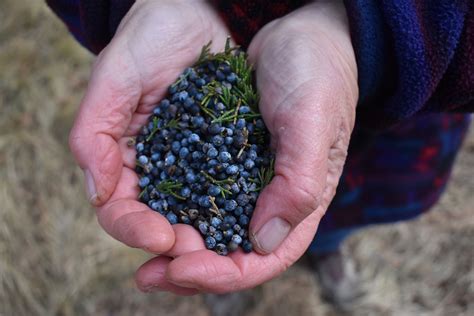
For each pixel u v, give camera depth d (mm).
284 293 649
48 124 722
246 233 329
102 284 651
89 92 348
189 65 374
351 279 661
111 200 345
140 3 374
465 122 471
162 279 320
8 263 634
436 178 490
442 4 327
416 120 447
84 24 384
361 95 363
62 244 662
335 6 362
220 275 311
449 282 675
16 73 748
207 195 335
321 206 347
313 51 334
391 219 517
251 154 341
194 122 352
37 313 627
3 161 688
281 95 332
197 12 373
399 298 667
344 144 346
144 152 358
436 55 332
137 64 355
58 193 689
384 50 342
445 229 704
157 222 315
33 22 782
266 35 366
